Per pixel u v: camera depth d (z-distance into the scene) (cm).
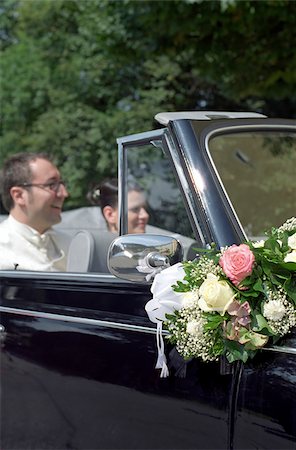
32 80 1591
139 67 1459
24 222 404
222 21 732
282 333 219
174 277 237
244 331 222
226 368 231
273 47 770
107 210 396
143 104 1425
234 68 809
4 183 408
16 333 311
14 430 312
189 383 242
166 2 737
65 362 289
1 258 386
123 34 824
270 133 303
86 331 282
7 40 2006
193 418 240
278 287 222
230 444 229
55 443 294
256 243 234
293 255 221
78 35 1559
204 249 242
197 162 263
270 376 221
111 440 269
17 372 310
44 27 1603
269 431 219
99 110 1536
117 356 268
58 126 1447
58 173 411
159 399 251
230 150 302
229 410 229
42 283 306
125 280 262
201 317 227
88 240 351
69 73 1528
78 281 291
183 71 1439
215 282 225
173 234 352
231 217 251
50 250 413
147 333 259
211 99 1477
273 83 848
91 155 1408
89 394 278
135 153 341
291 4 717
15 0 1939
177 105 1480
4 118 1639
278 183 331
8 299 319
